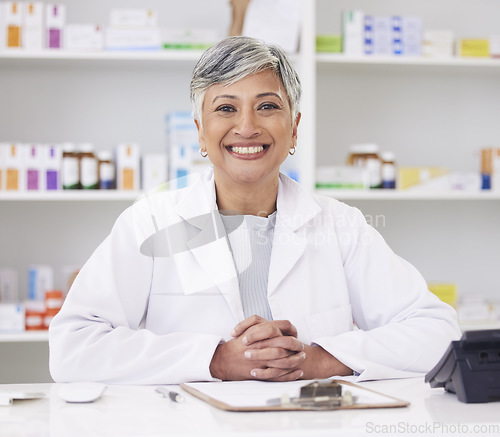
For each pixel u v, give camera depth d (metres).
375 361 1.34
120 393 1.17
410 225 3.16
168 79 3.02
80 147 2.71
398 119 3.14
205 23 3.03
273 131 1.46
